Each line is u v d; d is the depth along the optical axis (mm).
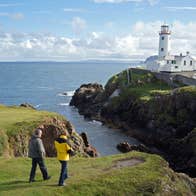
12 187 21766
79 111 103375
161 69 116250
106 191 22594
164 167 26578
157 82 100125
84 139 51375
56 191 21438
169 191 24438
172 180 25781
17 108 53375
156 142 68688
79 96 112500
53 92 164375
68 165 26703
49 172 24875
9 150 36844
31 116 45125
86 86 119125
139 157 28266
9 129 39250
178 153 58938
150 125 72812
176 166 56219
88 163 27125
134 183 23703
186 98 70188
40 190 21297
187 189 26047
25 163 27484
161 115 71875
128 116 82875
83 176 24000
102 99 102562
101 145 65688
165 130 68625
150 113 75125
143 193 23297
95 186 22781
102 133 76062
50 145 41875
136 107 81125
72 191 21875
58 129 42781
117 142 68375
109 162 27297
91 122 88188
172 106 71750
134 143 68875
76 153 44312
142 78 100938
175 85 94938
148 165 26234
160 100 75062
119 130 79812
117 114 87250
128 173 24656
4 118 43531
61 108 112062
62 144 21531
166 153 62844
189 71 118438
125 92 91938
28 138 39750
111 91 101938
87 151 47781
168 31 129875
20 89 177750
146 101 79312
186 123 67938
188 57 119125
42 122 42594
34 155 22219
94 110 96812
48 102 128625
